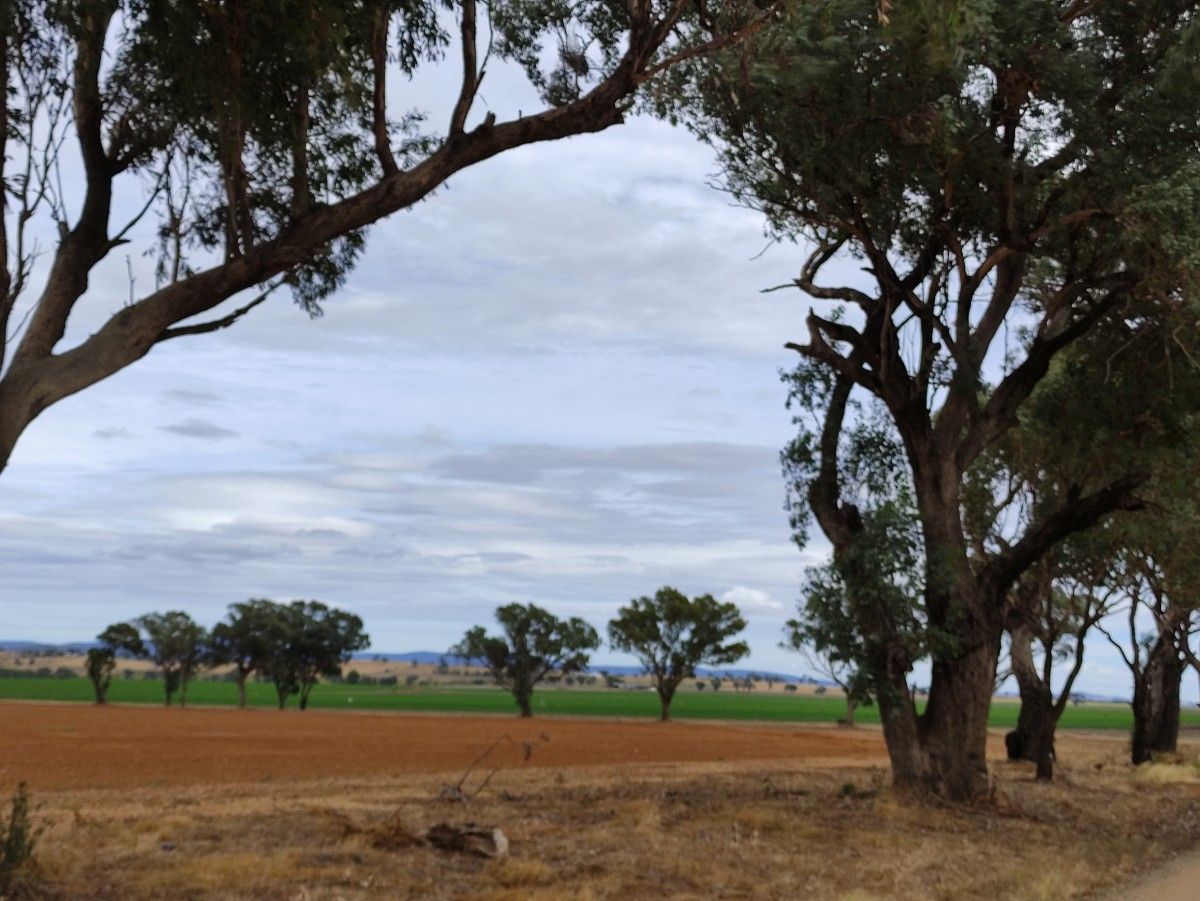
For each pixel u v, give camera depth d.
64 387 11.52
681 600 98.19
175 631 119.38
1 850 11.77
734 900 12.98
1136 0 21.94
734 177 24.28
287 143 14.02
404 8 13.98
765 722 111.94
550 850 16.03
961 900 13.19
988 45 20.53
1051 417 25.97
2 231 11.25
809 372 27.16
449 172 13.80
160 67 13.35
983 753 24.83
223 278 12.62
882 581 24.14
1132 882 14.87
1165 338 22.86
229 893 11.80
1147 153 22.19
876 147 22.28
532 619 102.06
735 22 16.91
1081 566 30.80
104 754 39.84
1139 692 43.12
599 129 14.47
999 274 26.31
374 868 13.73
